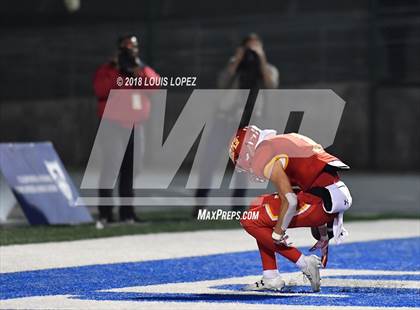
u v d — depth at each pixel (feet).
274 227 99.35
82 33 323.98
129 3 324.80
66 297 98.63
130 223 165.17
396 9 289.12
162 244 140.67
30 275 112.78
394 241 145.89
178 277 112.57
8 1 340.59
